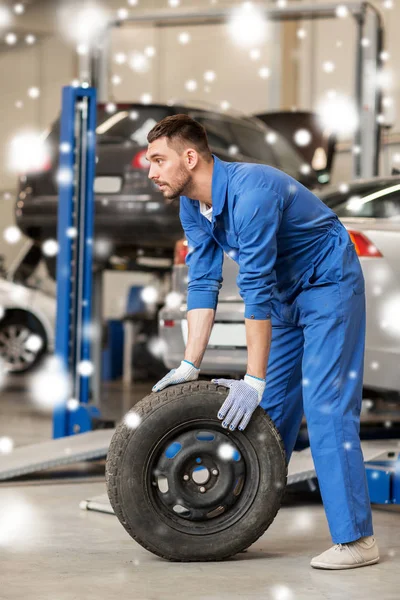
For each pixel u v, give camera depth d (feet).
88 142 17.70
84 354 17.67
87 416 17.34
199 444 9.85
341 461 9.69
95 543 10.77
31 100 49.08
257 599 8.55
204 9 25.85
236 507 10.00
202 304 10.40
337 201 16.21
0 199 48.80
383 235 15.12
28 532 11.29
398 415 22.31
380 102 25.40
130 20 26.94
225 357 15.71
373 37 25.00
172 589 8.86
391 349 14.87
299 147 32.32
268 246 9.49
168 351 16.70
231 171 9.64
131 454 9.75
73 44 47.80
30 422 21.48
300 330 10.44
